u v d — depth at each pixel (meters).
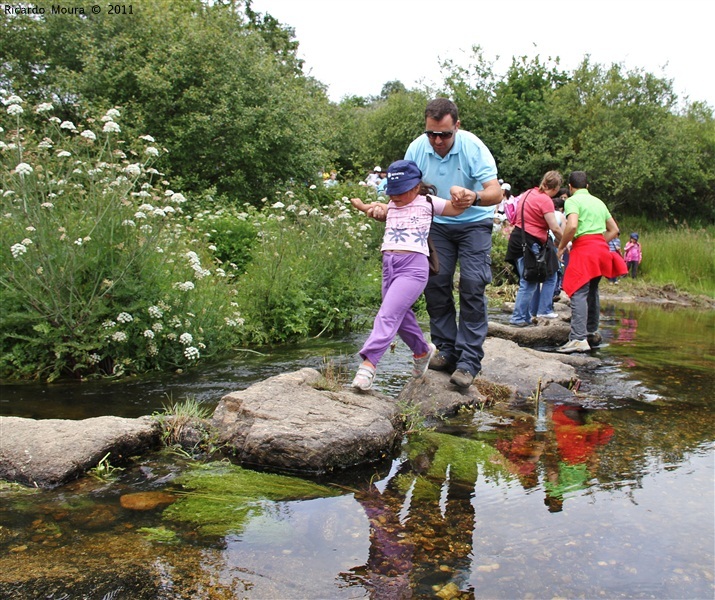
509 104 25.23
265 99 15.01
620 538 2.44
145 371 5.18
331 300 7.64
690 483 2.99
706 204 24.70
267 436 3.19
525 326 7.46
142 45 14.05
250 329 6.54
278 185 14.99
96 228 5.14
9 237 5.02
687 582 2.14
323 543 2.39
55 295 4.92
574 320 6.54
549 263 7.01
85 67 13.66
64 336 4.92
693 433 3.79
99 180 5.62
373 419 3.45
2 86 13.95
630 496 2.84
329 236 8.44
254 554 2.30
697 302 12.80
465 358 4.34
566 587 2.10
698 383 5.15
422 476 3.10
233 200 13.98
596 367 5.75
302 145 15.38
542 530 2.51
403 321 4.18
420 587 2.10
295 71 21.81
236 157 14.06
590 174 23.11
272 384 3.83
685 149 23.53
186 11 16.48
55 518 2.56
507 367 5.15
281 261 7.11
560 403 4.52
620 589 2.09
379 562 2.25
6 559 2.23
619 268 6.70
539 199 6.86
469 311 4.31
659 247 16.19
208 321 5.75
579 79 25.06
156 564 2.21
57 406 4.10
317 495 2.85
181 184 13.23
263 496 2.83
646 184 23.39
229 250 9.64
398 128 26.41
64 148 5.97
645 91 24.58
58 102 13.85
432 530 2.51
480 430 3.86
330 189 16.20
